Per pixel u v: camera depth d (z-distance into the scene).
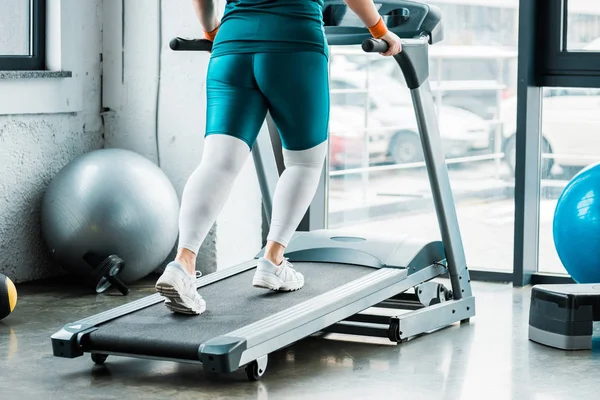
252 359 2.81
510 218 5.15
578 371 3.06
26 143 4.44
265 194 3.92
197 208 2.98
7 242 4.39
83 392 2.82
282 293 3.27
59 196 4.21
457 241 3.73
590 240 3.87
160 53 4.66
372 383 2.93
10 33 4.46
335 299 3.16
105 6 4.78
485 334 3.57
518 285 4.49
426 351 3.32
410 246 3.72
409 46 3.37
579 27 4.47
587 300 3.32
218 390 2.85
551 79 4.45
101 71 4.82
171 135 4.68
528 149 4.46
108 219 4.14
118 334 2.93
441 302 3.73
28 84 4.39
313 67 3.04
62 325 3.69
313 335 3.57
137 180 4.23
